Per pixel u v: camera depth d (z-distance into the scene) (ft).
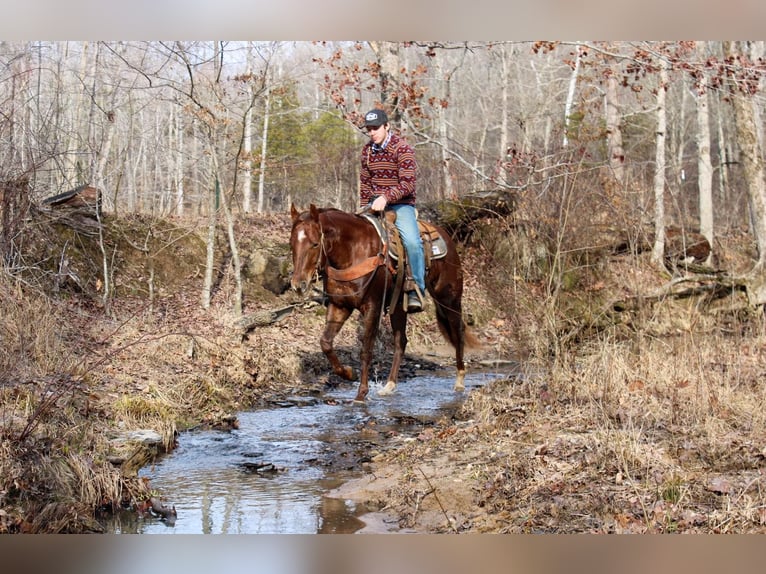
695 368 26.25
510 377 29.63
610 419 22.21
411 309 27.94
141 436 21.43
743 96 44.24
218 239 45.80
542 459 18.84
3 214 29.14
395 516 16.76
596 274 40.01
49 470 17.02
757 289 44.24
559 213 34.47
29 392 20.77
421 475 19.04
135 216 44.24
